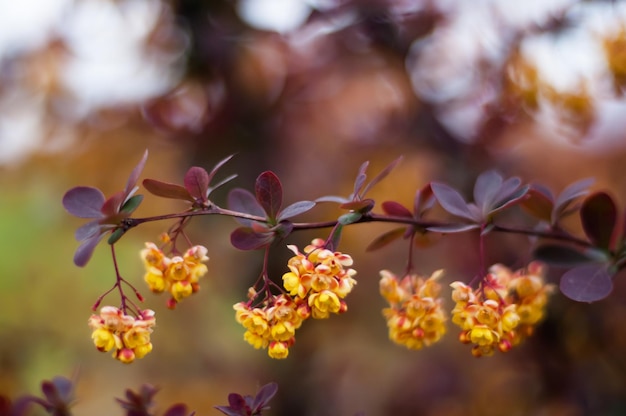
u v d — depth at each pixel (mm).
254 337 612
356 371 1155
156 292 619
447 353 1140
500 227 643
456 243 953
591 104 766
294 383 1062
